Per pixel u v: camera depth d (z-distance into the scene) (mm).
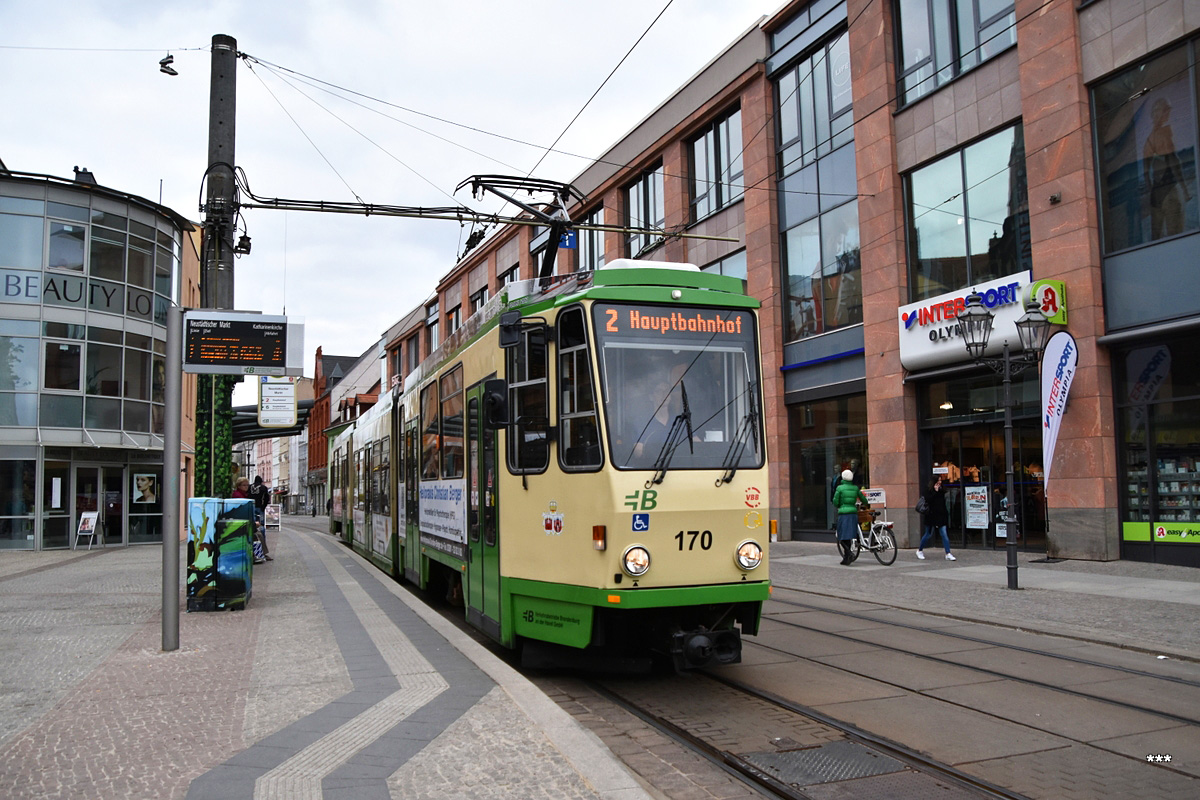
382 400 17359
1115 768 5094
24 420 24438
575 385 6984
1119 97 15172
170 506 8055
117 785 4328
